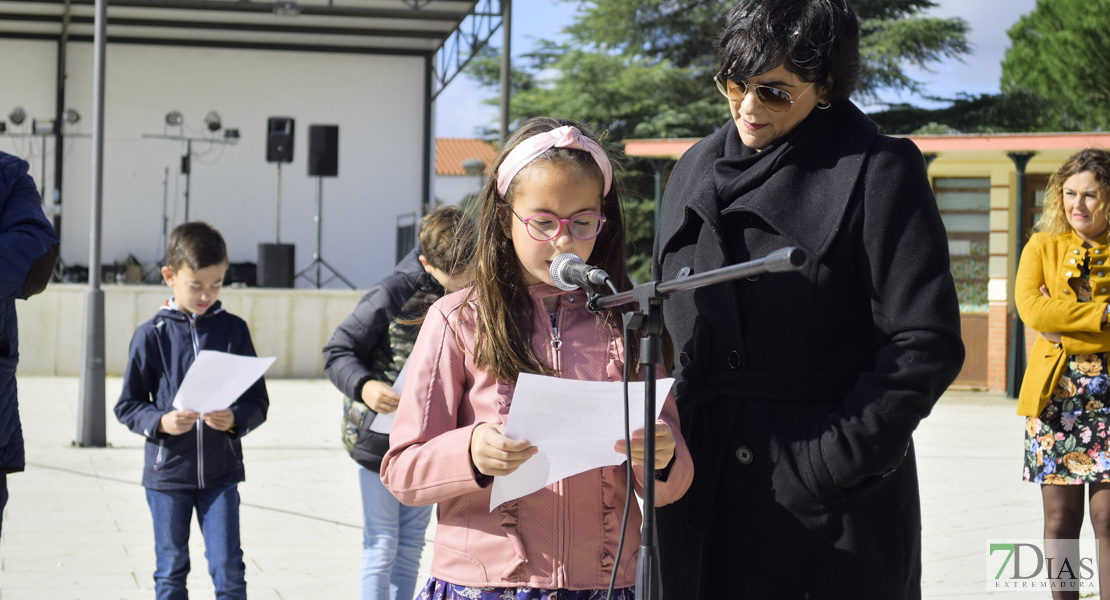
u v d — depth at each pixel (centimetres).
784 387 220
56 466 784
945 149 1337
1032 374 379
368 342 361
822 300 217
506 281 210
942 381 204
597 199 205
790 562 220
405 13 1858
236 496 363
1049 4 3092
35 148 2023
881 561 216
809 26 213
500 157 210
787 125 224
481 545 201
